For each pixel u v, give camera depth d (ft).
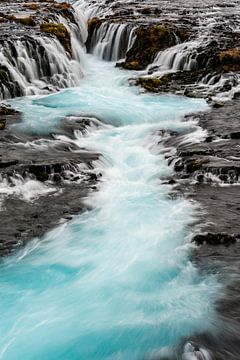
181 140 48.37
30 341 22.25
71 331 22.68
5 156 41.88
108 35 103.09
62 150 45.32
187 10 131.54
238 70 73.92
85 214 33.68
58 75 74.33
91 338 22.17
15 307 24.59
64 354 21.48
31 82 70.59
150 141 49.98
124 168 43.37
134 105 62.44
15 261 28.27
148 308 23.88
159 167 43.04
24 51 71.26
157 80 74.54
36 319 23.63
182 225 31.45
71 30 110.42
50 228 31.68
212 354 20.45
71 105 61.98
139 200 35.83
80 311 24.03
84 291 25.61
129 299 24.71
